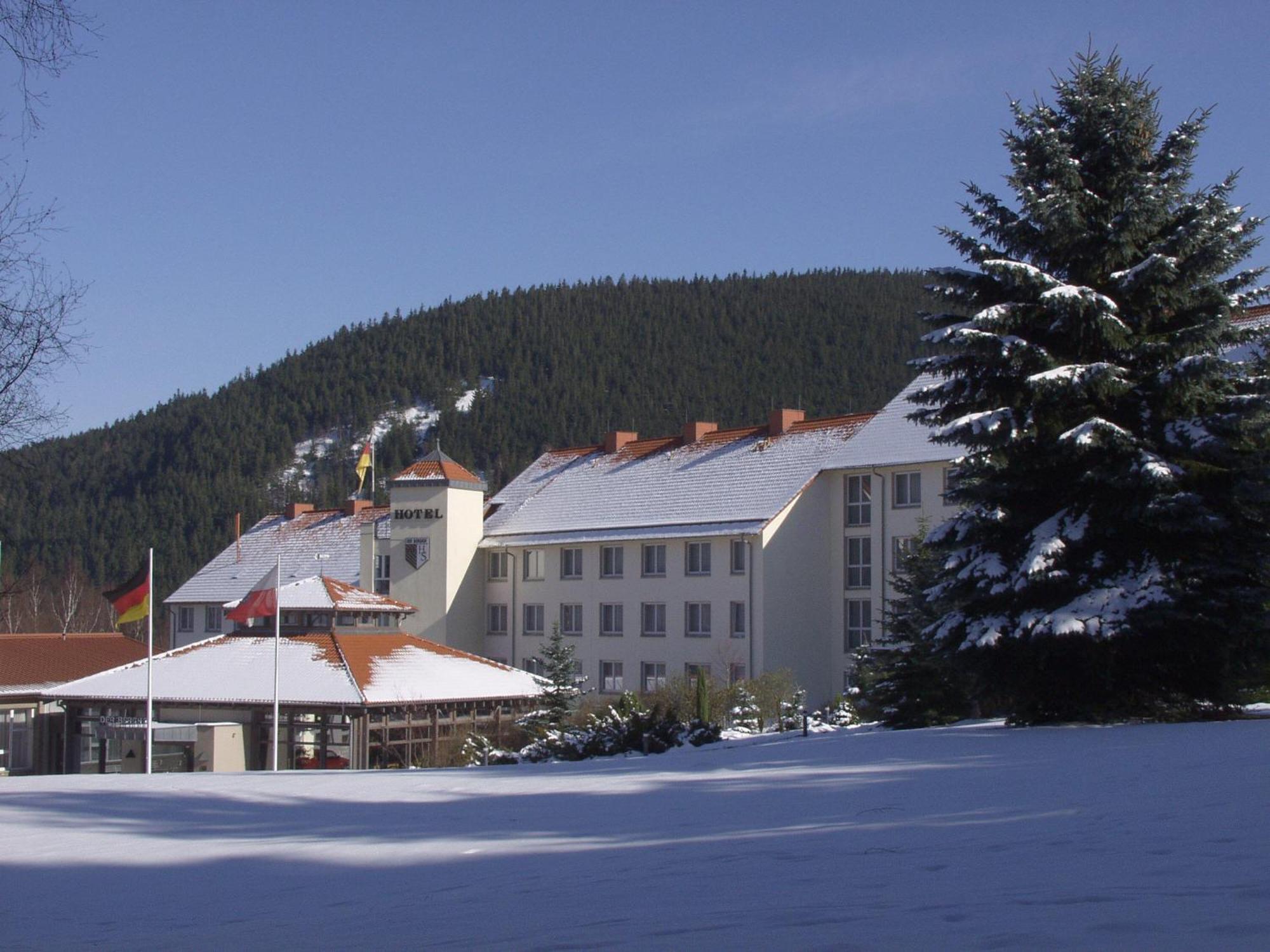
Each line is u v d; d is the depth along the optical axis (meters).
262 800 16.89
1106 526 23.44
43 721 54.84
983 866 8.06
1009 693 24.64
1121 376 23.84
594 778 18.88
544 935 6.61
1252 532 23.33
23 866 11.02
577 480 69.25
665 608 59.69
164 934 7.70
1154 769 14.06
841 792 14.31
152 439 182.88
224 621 78.75
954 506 51.72
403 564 66.88
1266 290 24.70
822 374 186.75
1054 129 25.06
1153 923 5.75
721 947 5.84
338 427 197.75
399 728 45.06
